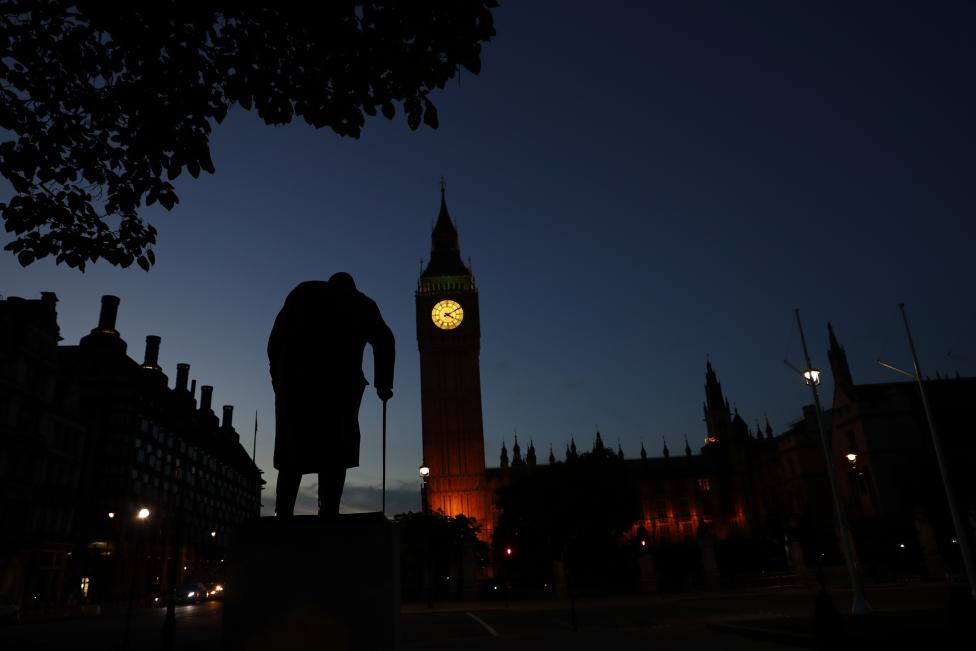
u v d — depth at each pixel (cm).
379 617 564
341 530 581
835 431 9081
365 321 687
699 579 5712
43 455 5881
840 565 6303
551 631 2573
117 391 8250
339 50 788
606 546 7269
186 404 10819
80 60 824
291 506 635
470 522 8894
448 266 13438
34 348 5781
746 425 16712
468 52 807
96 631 3088
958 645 1219
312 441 636
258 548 577
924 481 5544
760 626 2016
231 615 565
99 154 886
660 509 14975
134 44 794
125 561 7844
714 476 14962
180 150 866
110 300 8850
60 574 6203
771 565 7644
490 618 3403
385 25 776
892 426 8300
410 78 813
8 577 5294
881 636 1498
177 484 9712
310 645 558
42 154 879
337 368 654
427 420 12406
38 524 5897
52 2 792
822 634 1429
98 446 7981
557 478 7475
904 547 6284
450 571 5859
